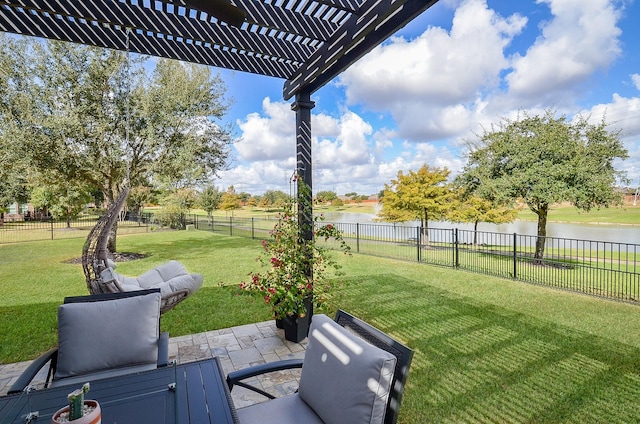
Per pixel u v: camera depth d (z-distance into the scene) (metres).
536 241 7.35
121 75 7.86
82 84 7.50
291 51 3.18
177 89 8.52
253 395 2.47
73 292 5.51
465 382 2.57
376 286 5.60
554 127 7.38
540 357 2.98
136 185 9.65
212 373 1.64
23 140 6.94
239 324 3.91
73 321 2.09
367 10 2.36
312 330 1.69
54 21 2.64
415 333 3.55
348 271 6.86
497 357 2.98
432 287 5.54
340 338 1.51
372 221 12.51
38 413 1.31
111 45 2.83
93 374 2.04
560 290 5.36
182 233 15.16
